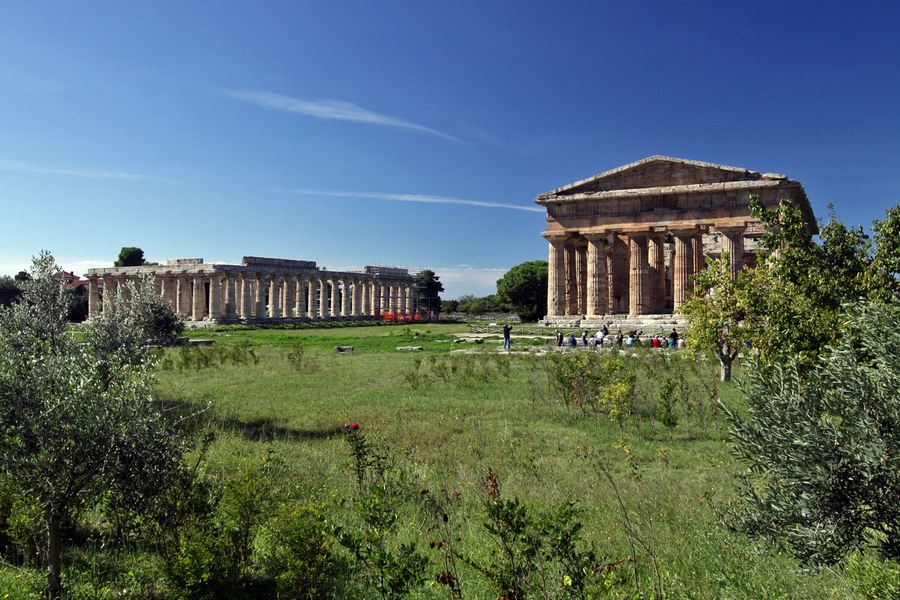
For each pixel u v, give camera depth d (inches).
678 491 450.6
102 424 302.7
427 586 304.3
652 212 2276.1
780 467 237.3
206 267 3491.6
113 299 964.6
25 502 300.5
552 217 2429.9
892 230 444.5
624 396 745.0
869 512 226.5
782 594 285.3
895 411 219.5
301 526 295.4
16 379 301.6
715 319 1059.3
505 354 1668.3
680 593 289.3
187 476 351.3
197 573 291.3
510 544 295.9
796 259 484.7
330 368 1386.6
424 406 864.9
